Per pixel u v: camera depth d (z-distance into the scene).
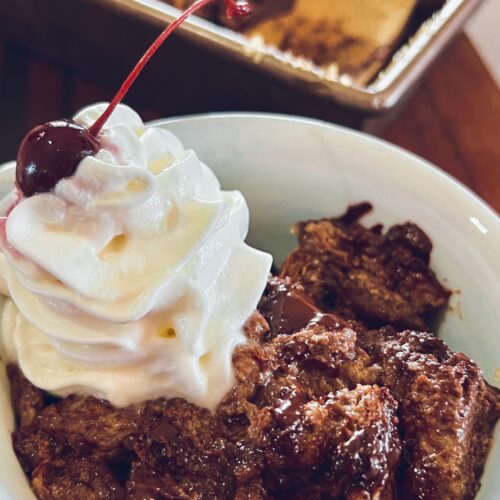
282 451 0.22
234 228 0.26
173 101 0.38
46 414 0.24
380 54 0.40
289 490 0.23
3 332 0.25
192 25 0.34
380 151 0.29
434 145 0.37
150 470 0.23
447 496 0.22
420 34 0.38
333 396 0.24
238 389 0.24
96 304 0.22
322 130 0.30
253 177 0.30
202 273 0.24
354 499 0.22
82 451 0.24
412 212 0.28
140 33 0.35
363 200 0.29
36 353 0.25
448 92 0.39
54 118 0.38
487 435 0.24
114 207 0.22
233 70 0.35
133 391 0.24
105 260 0.23
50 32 0.38
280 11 0.43
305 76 0.33
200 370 0.24
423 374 0.24
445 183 0.28
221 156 0.30
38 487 0.23
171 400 0.24
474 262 0.26
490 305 0.26
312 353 0.25
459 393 0.24
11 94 0.39
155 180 0.23
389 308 0.28
